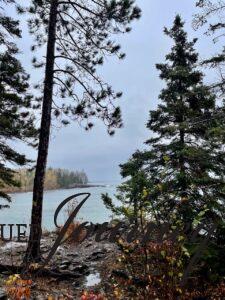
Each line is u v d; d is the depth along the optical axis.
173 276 8.53
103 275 11.30
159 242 8.48
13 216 42.78
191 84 15.35
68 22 14.92
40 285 9.84
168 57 16.28
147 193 8.27
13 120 17.80
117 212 8.44
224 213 11.19
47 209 50.66
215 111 12.33
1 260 12.74
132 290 9.38
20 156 17.89
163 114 15.41
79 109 14.73
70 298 9.12
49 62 14.01
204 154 12.70
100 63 15.15
